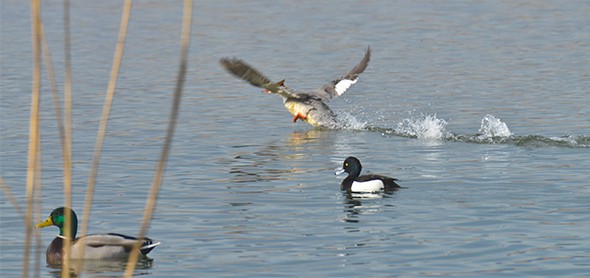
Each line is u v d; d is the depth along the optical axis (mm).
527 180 17359
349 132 23922
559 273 11555
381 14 55219
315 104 24391
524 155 20109
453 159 19844
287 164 19734
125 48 42719
